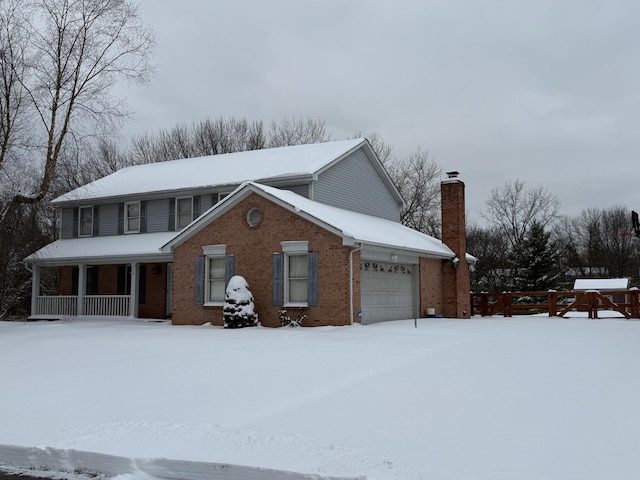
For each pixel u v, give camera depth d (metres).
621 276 66.50
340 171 24.62
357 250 18.38
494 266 53.66
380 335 15.38
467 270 27.45
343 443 6.43
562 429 6.71
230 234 20.16
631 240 67.75
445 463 5.67
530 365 10.88
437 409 7.77
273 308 19.11
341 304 17.95
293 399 8.55
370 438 6.59
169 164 31.16
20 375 11.18
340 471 5.49
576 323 21.09
